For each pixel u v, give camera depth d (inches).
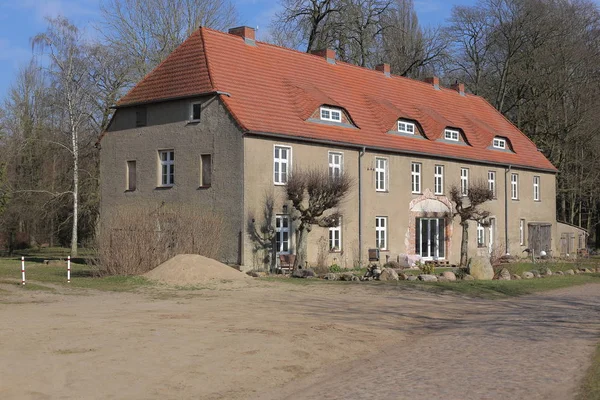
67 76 1770.4
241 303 778.2
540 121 2282.2
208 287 921.5
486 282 1090.7
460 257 1604.3
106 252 1048.8
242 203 1188.5
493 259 1362.0
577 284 1157.1
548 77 2217.0
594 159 2219.5
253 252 1196.5
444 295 928.3
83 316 655.8
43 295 838.5
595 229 2486.5
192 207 1192.2
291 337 567.2
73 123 1792.6
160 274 973.2
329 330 612.1
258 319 658.8
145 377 430.6
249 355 498.6
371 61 2241.6
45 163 2012.8
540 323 687.7
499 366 470.6
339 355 525.3
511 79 2331.4
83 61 1812.3
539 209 1957.4
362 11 2065.7
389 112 1520.7
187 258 995.9
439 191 1604.3
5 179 1524.4
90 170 1958.7
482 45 2409.0
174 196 1293.1
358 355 531.5
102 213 1409.9
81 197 1939.0
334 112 1403.8
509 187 1828.2
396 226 1483.8
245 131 1181.7
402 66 2374.5
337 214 1194.6
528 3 2217.0
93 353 485.7
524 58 2283.5
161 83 1332.4
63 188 1957.4
